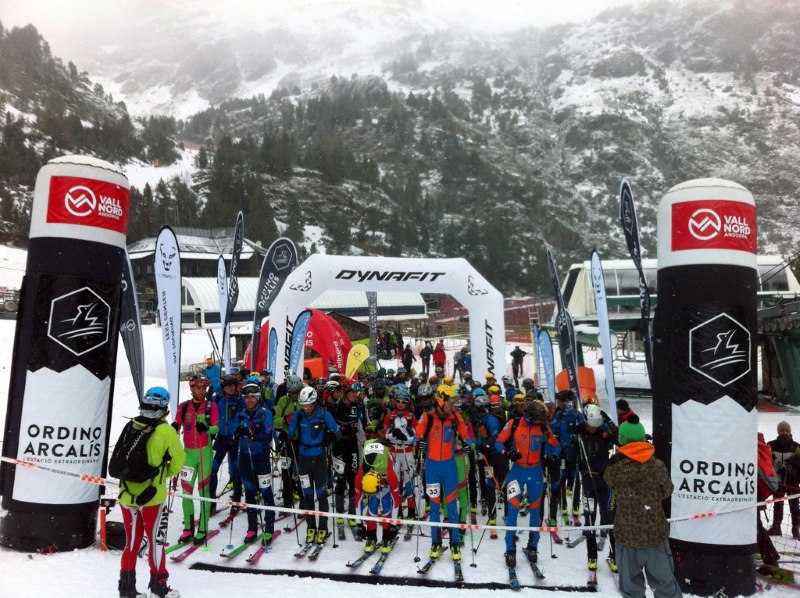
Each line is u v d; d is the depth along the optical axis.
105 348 6.21
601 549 6.38
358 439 8.03
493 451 7.02
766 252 114.06
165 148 114.31
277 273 11.95
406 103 180.25
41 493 5.80
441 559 5.95
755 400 5.56
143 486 4.44
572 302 22.16
